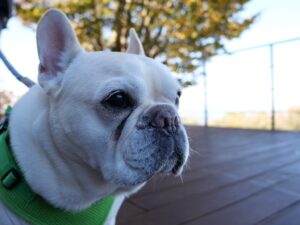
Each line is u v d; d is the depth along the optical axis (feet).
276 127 5.05
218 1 4.09
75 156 0.83
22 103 0.93
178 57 4.68
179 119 0.86
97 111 0.81
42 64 0.89
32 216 0.83
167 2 4.19
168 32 4.43
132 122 0.81
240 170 2.47
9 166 0.84
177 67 4.72
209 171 2.44
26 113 0.89
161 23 4.30
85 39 4.17
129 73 0.84
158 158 0.79
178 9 4.16
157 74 0.92
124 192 0.93
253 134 4.52
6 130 0.98
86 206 0.89
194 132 4.88
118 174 0.79
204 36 4.39
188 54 4.68
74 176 0.84
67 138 0.82
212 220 1.55
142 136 0.79
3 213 0.83
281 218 1.58
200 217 1.58
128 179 0.78
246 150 3.29
